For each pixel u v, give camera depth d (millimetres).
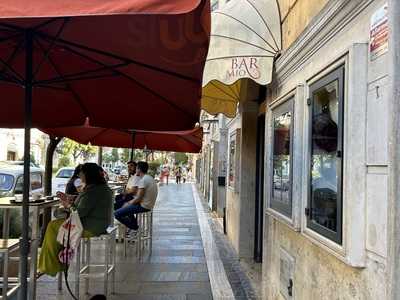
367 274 2895
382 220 2699
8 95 5090
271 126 5766
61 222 5633
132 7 2287
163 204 23219
